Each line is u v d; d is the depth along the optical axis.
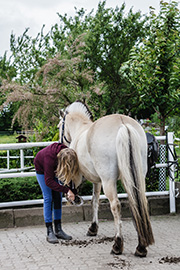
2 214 5.35
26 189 5.88
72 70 8.75
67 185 4.30
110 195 3.70
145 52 6.94
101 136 3.72
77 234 4.89
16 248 4.28
